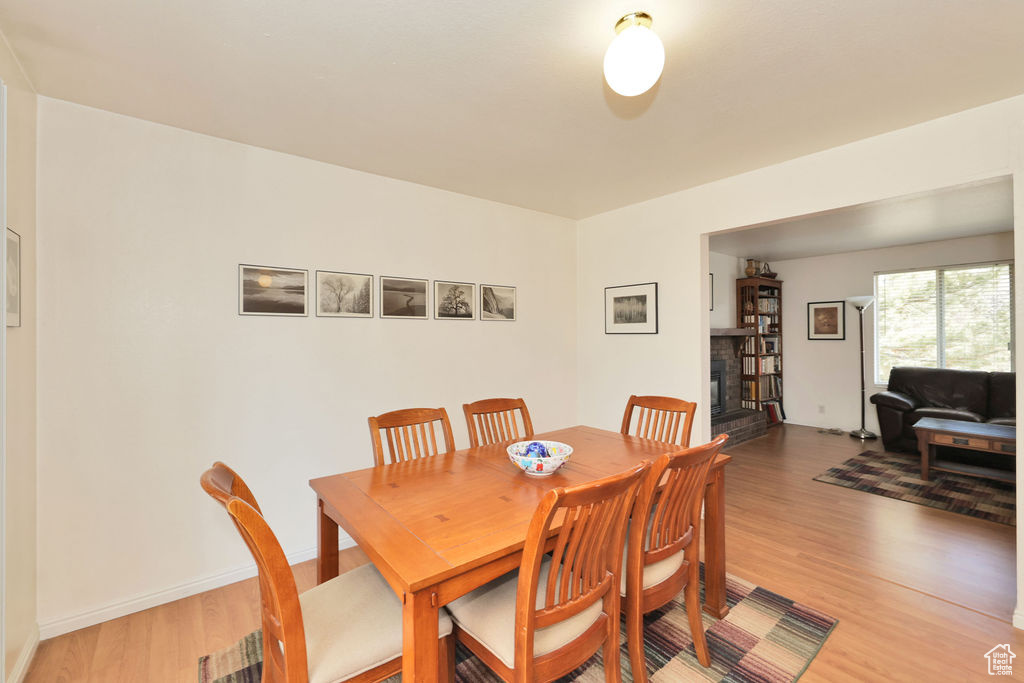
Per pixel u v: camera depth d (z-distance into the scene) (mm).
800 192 2646
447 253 3248
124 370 2105
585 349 4059
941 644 1826
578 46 1619
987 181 2051
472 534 1322
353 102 2004
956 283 4840
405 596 1118
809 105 2043
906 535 2820
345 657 1190
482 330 3443
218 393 2355
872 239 4820
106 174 2064
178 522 2238
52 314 1935
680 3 1389
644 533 1499
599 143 2449
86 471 2014
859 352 5574
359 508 1512
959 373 4547
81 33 1519
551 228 3924
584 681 1692
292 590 1097
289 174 2576
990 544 2688
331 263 2721
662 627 1999
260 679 1679
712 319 5531
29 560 1809
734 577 2357
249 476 2449
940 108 2068
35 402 1878
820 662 1737
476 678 1728
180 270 2248
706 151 2555
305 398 2627
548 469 1796
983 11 1432
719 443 1606
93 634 1945
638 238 3588
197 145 2297
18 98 1711
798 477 3945
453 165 2760
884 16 1460
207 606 2168
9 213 1633
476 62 1711
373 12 1432
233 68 1738
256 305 2463
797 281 6137
